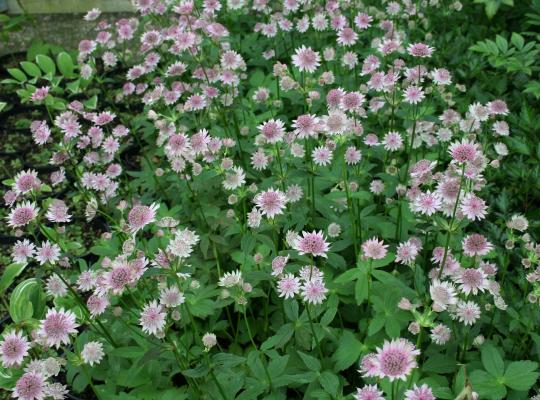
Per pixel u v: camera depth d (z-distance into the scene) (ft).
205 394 1.97
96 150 3.18
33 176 2.13
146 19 3.77
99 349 1.92
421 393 1.46
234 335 2.32
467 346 1.98
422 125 2.70
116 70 4.33
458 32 3.62
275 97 3.17
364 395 1.55
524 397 1.87
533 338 1.97
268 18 3.58
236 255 2.38
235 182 2.31
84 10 5.08
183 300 1.86
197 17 3.32
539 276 1.96
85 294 2.66
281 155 2.49
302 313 2.06
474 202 1.92
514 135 2.97
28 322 2.08
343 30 2.90
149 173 2.95
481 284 1.86
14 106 4.18
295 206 2.38
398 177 2.48
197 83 3.09
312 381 1.88
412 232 2.45
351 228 2.39
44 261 2.05
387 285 2.11
